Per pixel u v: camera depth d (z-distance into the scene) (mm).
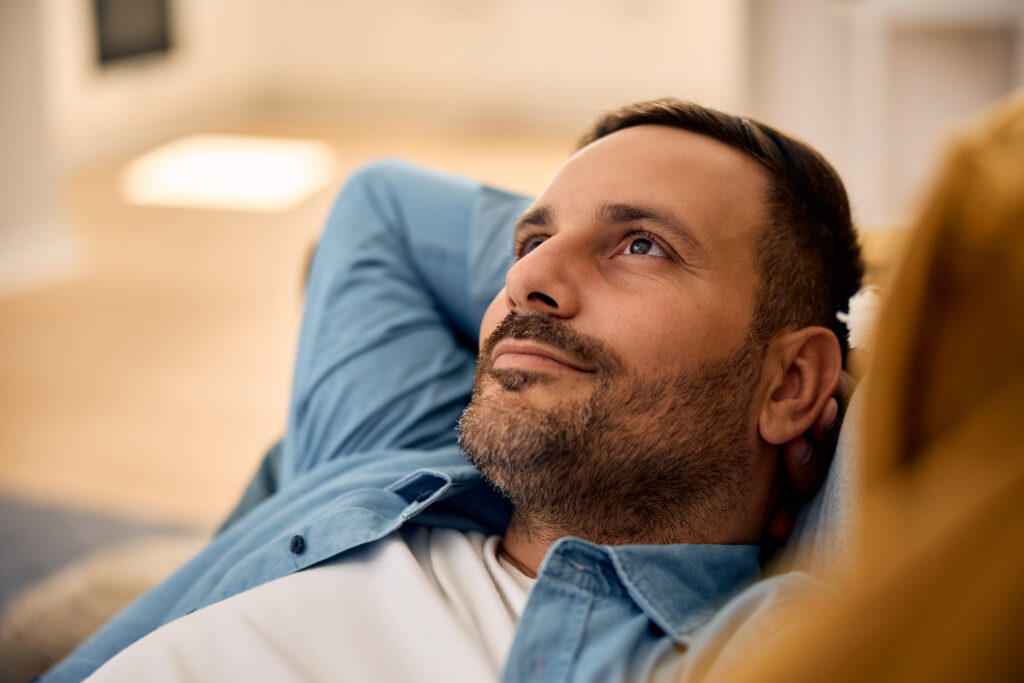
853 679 308
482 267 1168
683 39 6523
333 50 7230
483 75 6977
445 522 897
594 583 780
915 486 338
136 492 2535
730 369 851
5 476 2596
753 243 875
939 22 3379
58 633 1632
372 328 1117
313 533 863
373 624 789
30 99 4133
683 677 714
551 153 6293
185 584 989
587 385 813
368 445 1062
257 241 4566
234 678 749
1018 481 297
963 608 294
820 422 889
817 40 3514
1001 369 358
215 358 3371
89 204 5082
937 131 3455
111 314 3738
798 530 905
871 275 1011
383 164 1263
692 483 840
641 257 859
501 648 776
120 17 5992
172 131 6562
